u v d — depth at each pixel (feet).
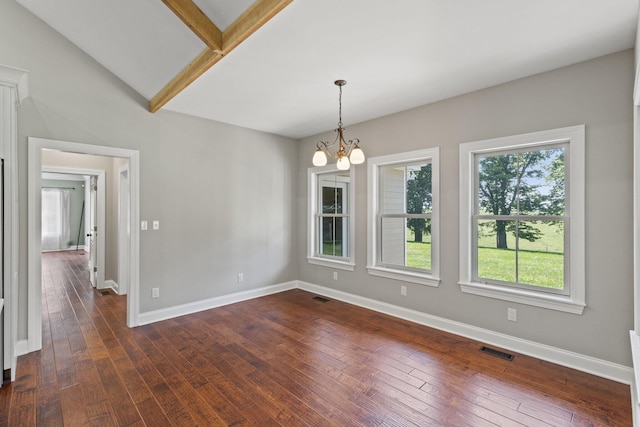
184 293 13.32
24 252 9.60
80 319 12.63
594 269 8.48
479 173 10.96
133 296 11.91
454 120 11.25
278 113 13.20
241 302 14.99
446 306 11.49
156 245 12.54
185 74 9.66
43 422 6.55
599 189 8.39
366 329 11.63
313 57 8.58
